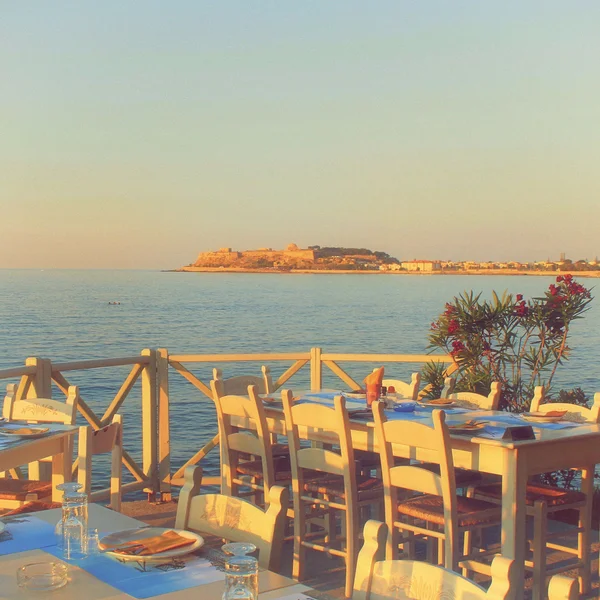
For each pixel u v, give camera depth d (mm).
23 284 105188
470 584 1671
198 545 2143
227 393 5336
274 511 2223
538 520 3730
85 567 2010
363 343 31578
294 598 1834
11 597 1797
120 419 3941
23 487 4238
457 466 3770
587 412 4195
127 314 48469
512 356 5977
